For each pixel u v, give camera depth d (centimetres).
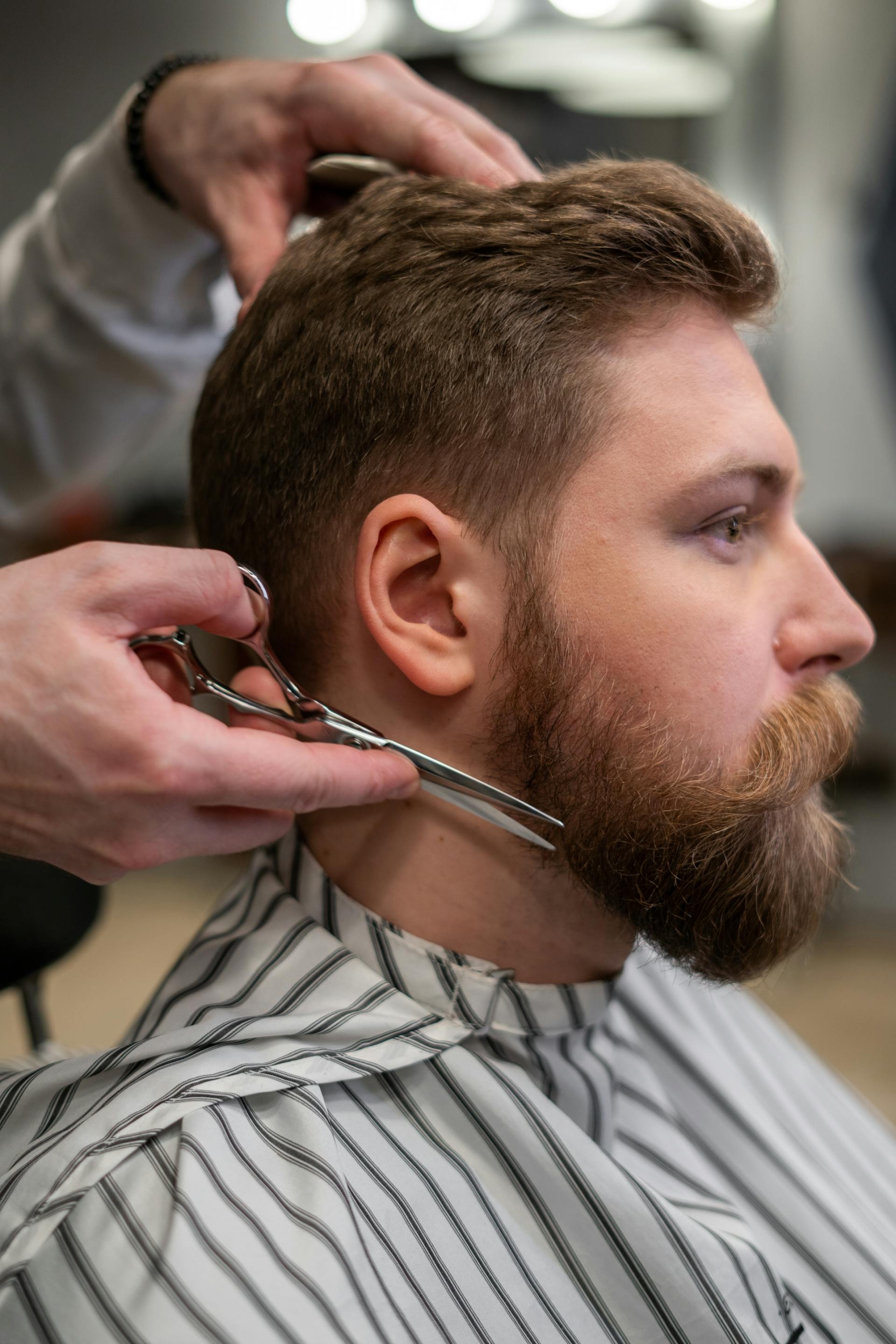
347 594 57
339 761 50
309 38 198
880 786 218
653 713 54
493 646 54
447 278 54
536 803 56
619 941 60
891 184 201
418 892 57
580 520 53
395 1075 54
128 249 86
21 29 220
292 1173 46
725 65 193
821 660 59
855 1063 180
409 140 66
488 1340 48
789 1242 70
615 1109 68
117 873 50
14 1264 44
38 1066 59
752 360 57
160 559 48
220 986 57
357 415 55
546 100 190
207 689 52
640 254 53
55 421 100
